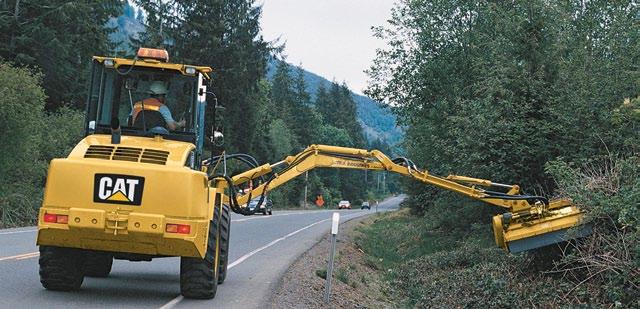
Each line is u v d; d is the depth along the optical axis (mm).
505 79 21609
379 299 16359
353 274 18750
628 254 12047
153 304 9883
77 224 9273
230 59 60344
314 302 12266
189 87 11055
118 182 9375
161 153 9875
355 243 29969
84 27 44438
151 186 9406
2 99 26000
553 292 13141
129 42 56125
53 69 42469
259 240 24688
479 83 23219
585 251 13031
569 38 22172
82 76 45969
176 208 9422
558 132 20938
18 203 28656
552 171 14570
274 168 14961
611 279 12016
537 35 22234
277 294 11914
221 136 11938
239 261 16859
